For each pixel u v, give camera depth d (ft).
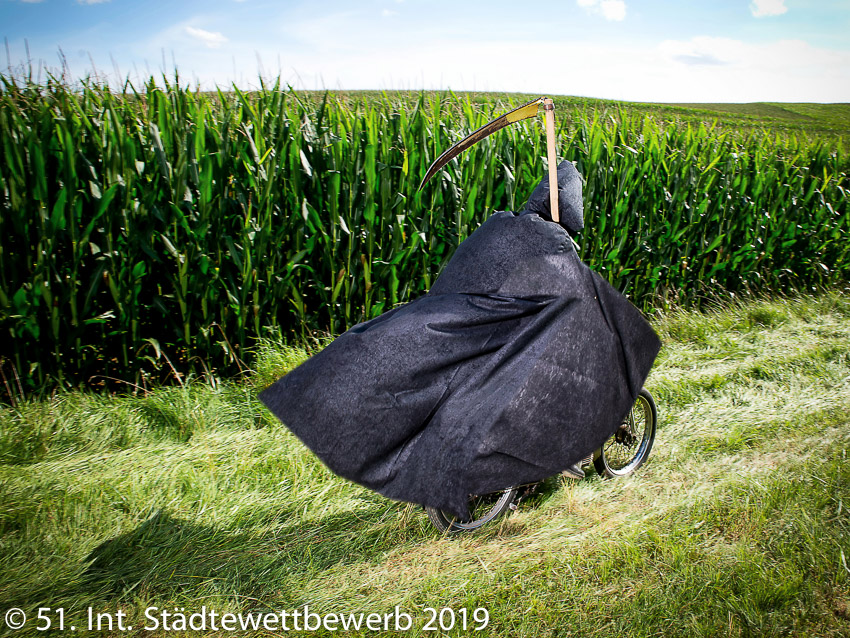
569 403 8.78
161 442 12.70
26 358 14.20
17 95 14.17
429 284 17.89
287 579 8.78
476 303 8.96
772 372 16.66
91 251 14.20
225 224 15.55
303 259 16.61
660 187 21.81
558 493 10.91
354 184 16.35
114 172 13.89
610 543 9.32
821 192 26.04
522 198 19.06
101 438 12.50
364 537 9.73
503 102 20.95
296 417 8.57
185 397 13.74
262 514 10.32
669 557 9.02
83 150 14.14
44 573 8.64
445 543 9.58
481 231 9.38
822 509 10.18
